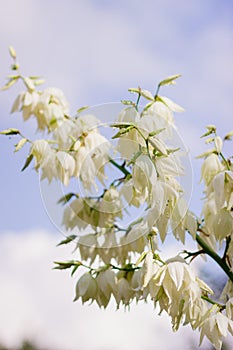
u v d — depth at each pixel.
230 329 1.21
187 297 1.20
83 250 1.23
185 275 1.19
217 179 1.23
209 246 1.24
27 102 1.31
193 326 1.21
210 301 1.22
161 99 1.25
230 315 1.21
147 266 1.18
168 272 1.18
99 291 1.25
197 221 1.25
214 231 1.23
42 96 1.31
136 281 1.23
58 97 1.32
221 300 1.26
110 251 1.23
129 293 1.25
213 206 1.24
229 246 1.22
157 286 1.19
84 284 1.25
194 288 1.19
